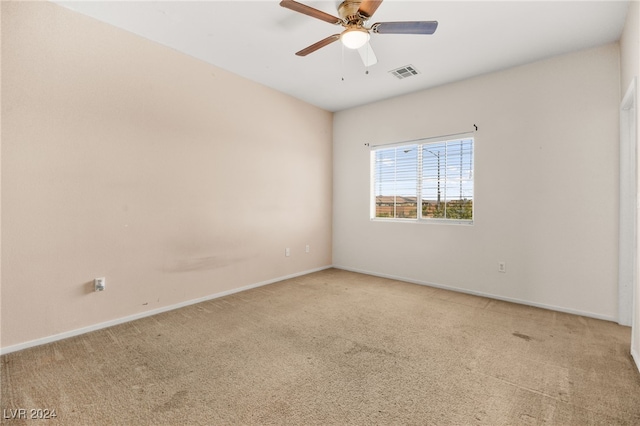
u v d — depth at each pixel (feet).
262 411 5.10
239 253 12.11
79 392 5.60
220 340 7.79
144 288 9.38
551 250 10.15
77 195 8.02
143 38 9.15
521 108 10.63
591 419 4.87
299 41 9.29
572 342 7.66
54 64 7.58
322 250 16.17
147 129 9.34
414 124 13.41
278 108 13.51
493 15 7.82
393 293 11.94
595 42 9.07
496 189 11.22
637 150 6.65
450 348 7.36
